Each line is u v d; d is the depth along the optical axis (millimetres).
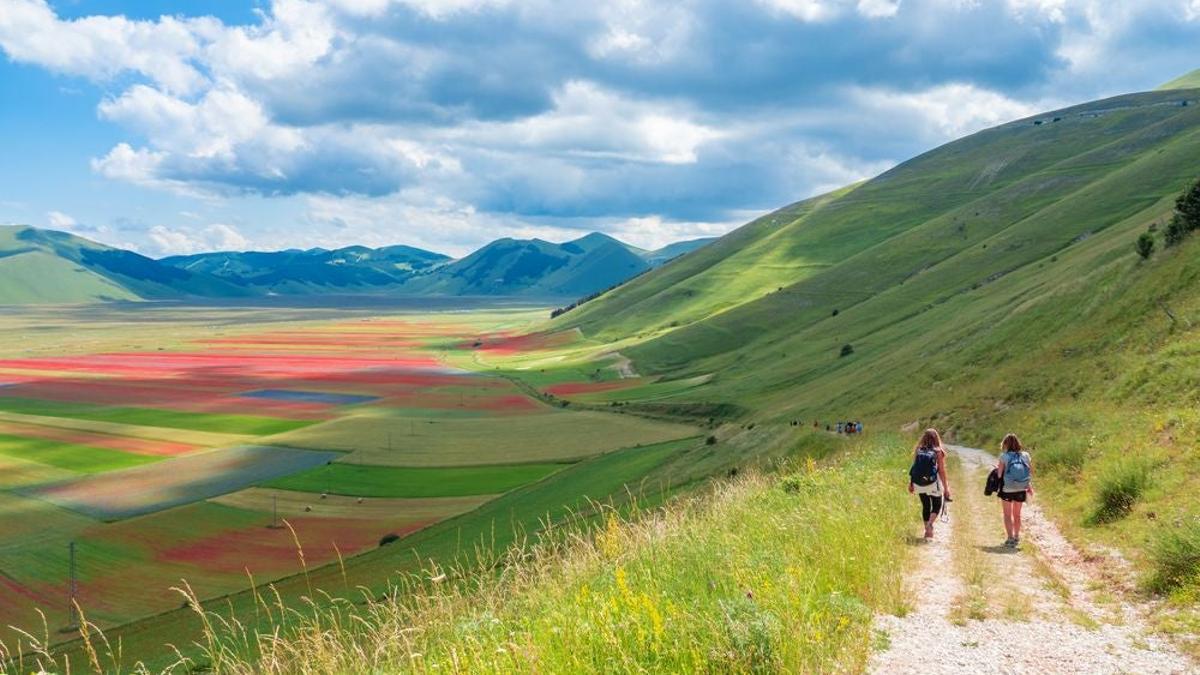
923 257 196125
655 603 8320
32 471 94562
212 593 53969
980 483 24906
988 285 114812
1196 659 8453
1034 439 31141
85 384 177875
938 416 48781
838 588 10297
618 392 150625
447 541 59375
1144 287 42250
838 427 63844
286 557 62281
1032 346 52625
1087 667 8242
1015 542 14820
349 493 81688
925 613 10031
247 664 8086
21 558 62469
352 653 8266
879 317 139375
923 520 16062
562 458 93625
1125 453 20125
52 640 46406
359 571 53125
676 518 13602
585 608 8359
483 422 125500
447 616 8961
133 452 105750
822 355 125500
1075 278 62625
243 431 121000
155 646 42094
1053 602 10664
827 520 13477
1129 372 29703
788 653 7344
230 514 74938
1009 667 8211
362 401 152000
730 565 10078
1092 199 155875
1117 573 12195
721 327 192625
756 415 97875
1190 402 22203
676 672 7055
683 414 116875
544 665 7070
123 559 62438
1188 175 143500
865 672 7965
